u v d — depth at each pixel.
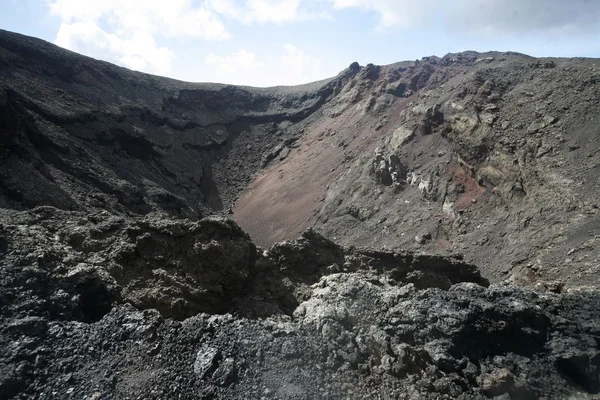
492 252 26.08
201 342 8.26
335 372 8.22
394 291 10.53
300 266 13.06
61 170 31.59
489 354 9.12
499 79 35.84
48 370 7.23
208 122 64.44
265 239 42.75
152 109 56.25
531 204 26.67
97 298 9.52
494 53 63.34
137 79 60.09
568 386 8.66
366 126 53.59
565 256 21.17
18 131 28.16
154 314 8.79
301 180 51.19
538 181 27.09
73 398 6.89
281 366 8.04
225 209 52.59
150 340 8.12
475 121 33.25
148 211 35.12
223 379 7.53
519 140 30.05
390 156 38.88
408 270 14.30
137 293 10.29
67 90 46.06
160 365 7.68
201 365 7.71
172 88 63.78
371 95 58.50
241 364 7.89
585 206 23.50
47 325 8.01
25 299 8.30
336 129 59.16
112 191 33.50
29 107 38.47
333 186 43.47
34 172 26.09
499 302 10.21
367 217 36.81
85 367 7.46
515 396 8.22
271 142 66.06
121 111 49.94
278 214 46.16
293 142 64.56
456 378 8.20
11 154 25.97
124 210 31.45
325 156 53.53
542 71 34.41
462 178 33.34
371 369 8.41
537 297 10.98
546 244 22.94
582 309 10.67
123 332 8.20
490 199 30.25
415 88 57.97
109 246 11.25
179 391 7.25
